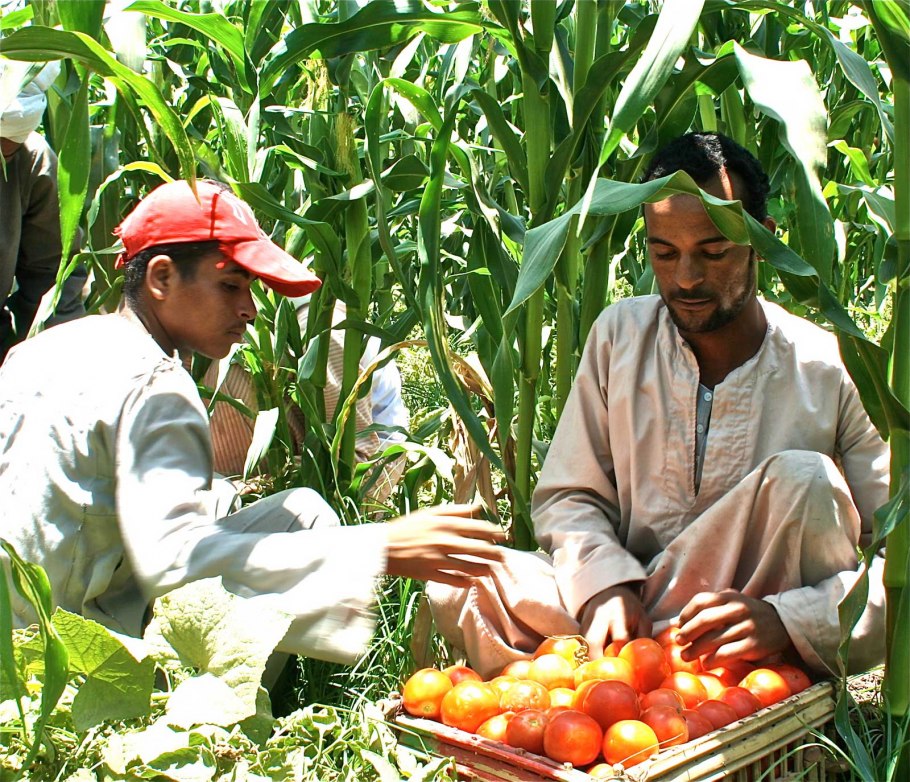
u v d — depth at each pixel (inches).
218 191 91.4
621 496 104.3
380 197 115.7
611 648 90.7
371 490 141.7
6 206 133.6
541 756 78.0
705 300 90.8
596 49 110.3
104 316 91.0
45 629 69.9
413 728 84.6
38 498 82.7
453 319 143.1
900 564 83.0
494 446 124.4
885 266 110.2
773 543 92.7
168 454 83.1
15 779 71.4
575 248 110.8
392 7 106.0
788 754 82.5
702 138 95.8
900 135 79.6
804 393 97.2
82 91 91.8
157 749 72.7
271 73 111.7
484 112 109.0
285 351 137.3
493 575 99.5
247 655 77.5
